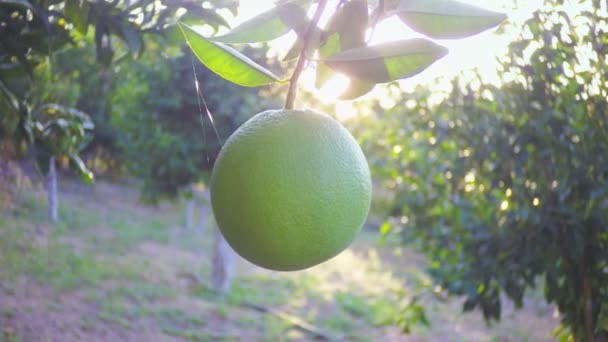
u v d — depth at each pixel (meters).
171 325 1.73
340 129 0.30
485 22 0.29
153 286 2.08
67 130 0.56
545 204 0.66
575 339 0.62
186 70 1.61
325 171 0.28
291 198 0.27
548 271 0.65
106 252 2.40
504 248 0.73
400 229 1.14
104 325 1.55
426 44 0.27
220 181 0.29
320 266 2.91
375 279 2.73
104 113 2.48
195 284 2.23
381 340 1.88
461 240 0.86
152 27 0.50
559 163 0.62
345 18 0.31
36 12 0.43
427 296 2.40
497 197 0.82
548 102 0.62
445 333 1.97
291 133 0.28
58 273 1.89
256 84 0.29
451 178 0.88
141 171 1.90
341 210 0.28
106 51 0.50
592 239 0.60
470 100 0.80
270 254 0.28
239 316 1.95
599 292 0.60
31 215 2.31
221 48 0.28
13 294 1.59
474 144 0.81
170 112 1.73
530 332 1.96
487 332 1.99
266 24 0.31
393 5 0.30
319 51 0.33
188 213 3.42
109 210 3.35
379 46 0.28
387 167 1.11
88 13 0.46
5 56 0.49
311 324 2.00
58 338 1.33
